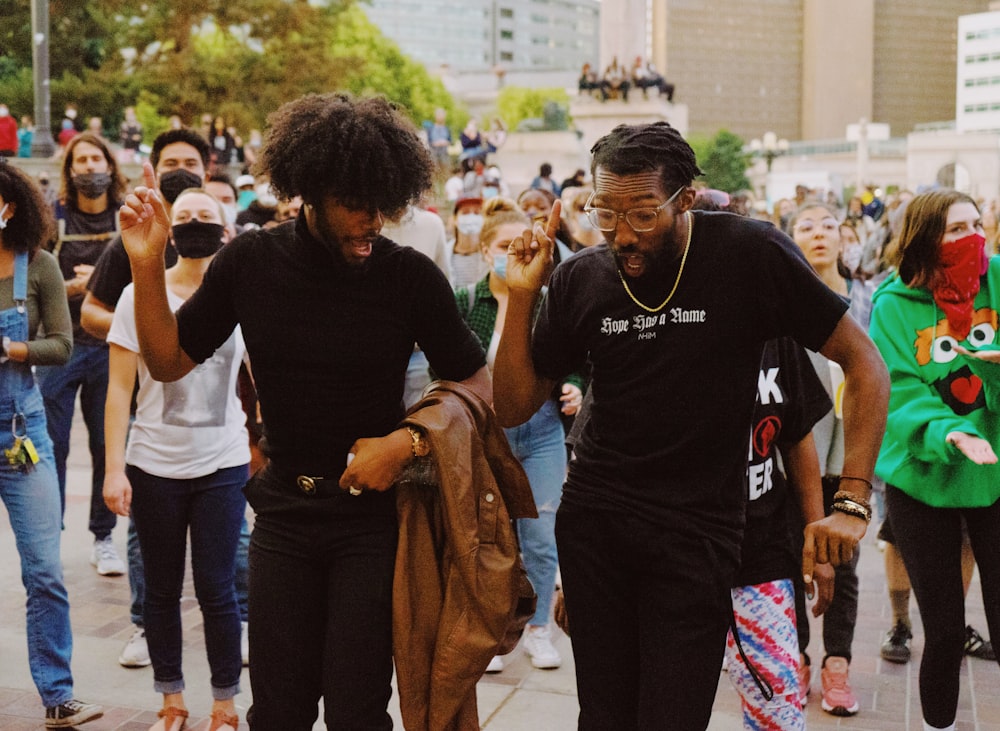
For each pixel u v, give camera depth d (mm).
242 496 3857
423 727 2627
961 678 4629
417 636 2607
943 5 162125
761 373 2973
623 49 37375
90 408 5758
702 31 157625
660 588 2574
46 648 3904
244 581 4676
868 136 95875
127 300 3818
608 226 2479
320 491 2615
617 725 2635
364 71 43031
